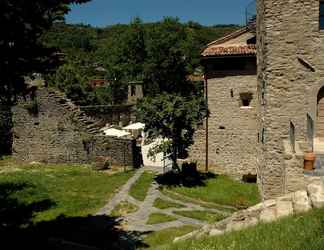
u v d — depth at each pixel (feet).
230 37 83.35
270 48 51.57
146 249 40.88
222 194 66.03
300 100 51.21
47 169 87.30
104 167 86.33
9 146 105.60
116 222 52.75
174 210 58.03
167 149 74.43
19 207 57.93
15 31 31.63
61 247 41.96
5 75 32.68
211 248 28.12
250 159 81.92
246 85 80.59
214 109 83.71
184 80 181.16
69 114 92.22
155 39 174.70
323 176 36.27
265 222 32.35
